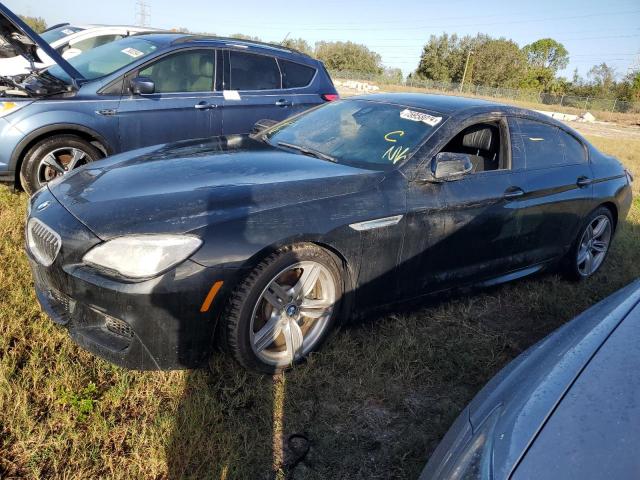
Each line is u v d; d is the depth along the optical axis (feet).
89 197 9.13
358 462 8.00
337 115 13.23
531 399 5.39
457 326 12.17
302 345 9.83
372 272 10.27
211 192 9.05
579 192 14.08
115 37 28.55
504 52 213.46
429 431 8.79
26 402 7.97
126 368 8.33
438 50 220.02
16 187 16.87
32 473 7.02
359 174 10.41
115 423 8.09
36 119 15.97
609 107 154.71
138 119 17.88
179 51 18.94
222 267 8.30
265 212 8.90
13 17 15.58
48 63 18.02
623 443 4.55
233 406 8.71
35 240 9.18
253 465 7.66
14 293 10.68
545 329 12.67
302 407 8.94
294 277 9.66
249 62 20.68
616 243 19.08
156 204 8.64
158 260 7.97
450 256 11.44
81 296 8.23
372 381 9.59
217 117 19.63
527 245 13.19
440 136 11.39
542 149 13.55
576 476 4.30
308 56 22.84
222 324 8.78
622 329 6.18
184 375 9.15
